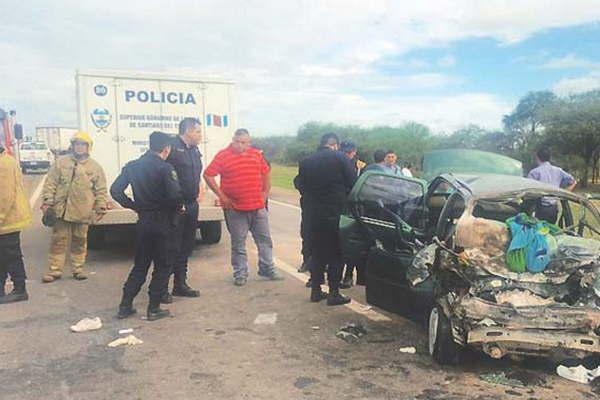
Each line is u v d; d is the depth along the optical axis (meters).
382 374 4.72
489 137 35.72
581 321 4.38
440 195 6.02
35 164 36.00
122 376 4.70
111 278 8.19
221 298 7.09
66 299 7.04
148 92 9.48
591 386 4.47
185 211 7.02
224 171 7.61
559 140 28.36
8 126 18.22
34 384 4.54
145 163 6.04
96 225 9.72
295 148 48.69
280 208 17.17
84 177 7.92
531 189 5.07
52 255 8.02
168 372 4.78
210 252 10.16
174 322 6.12
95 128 9.24
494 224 4.89
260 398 4.29
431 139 39.25
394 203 6.33
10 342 5.50
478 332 4.44
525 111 33.50
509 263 4.72
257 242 8.11
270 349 5.31
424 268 4.93
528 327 4.39
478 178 5.59
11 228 6.76
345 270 7.80
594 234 5.24
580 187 28.23
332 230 6.68
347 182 6.70
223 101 9.91
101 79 9.23
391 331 5.83
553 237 4.92
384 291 5.84
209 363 4.97
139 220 6.12
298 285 7.77
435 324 4.96
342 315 6.39
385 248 6.18
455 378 4.64
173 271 7.11
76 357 5.12
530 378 4.62
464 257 4.66
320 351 5.26
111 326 5.99
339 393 4.37
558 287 4.68
